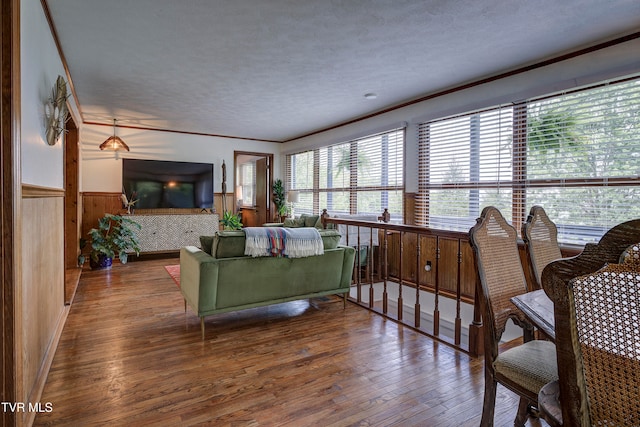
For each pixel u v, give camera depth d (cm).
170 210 625
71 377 205
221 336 270
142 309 330
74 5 227
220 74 353
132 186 589
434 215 427
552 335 101
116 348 246
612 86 279
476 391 195
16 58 142
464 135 392
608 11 233
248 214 899
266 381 203
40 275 202
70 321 296
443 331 411
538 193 328
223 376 208
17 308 140
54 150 252
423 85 388
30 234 177
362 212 541
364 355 239
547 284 72
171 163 623
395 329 288
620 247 63
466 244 388
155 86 390
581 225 298
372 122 515
